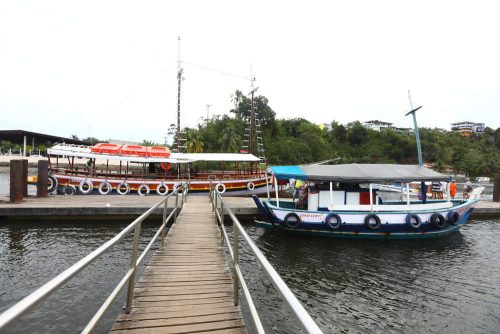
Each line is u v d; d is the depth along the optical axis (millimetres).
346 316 7105
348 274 9492
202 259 6613
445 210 13344
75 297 7375
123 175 20734
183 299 4699
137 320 4031
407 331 6594
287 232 13453
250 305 3051
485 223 17266
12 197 14953
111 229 13094
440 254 11570
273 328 6406
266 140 53906
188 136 42094
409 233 12852
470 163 73250
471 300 7965
